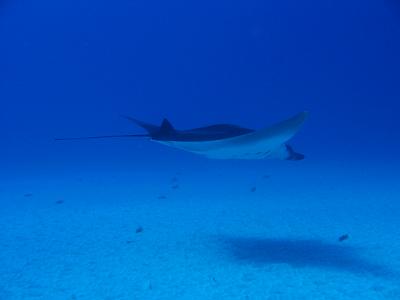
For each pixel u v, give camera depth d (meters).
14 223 7.75
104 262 5.36
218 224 7.47
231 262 5.30
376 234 6.38
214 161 23.47
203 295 4.21
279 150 5.54
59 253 5.78
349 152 27.50
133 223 7.67
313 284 4.43
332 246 5.88
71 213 8.68
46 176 16.72
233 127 6.60
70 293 4.32
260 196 10.38
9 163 25.64
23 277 4.82
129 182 14.05
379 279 4.53
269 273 4.83
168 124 5.84
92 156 32.28
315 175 14.56
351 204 8.86
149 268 5.11
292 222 7.45
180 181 14.07
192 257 5.54
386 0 64.06
